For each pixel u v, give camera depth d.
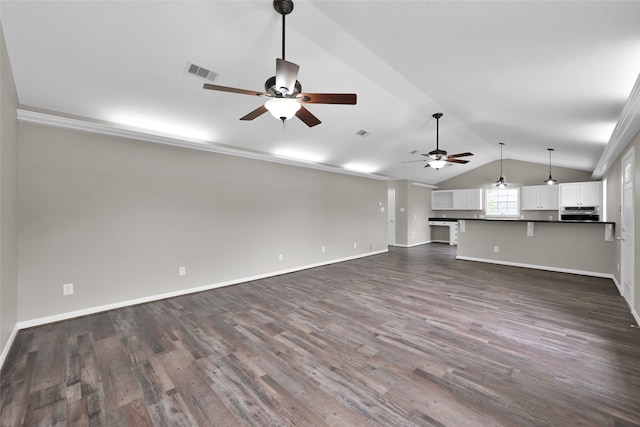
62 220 3.17
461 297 3.92
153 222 3.84
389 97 3.83
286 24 2.35
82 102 3.06
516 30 1.95
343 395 1.90
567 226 5.36
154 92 3.09
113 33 2.33
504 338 2.69
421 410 1.75
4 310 2.33
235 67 2.87
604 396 1.86
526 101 3.22
